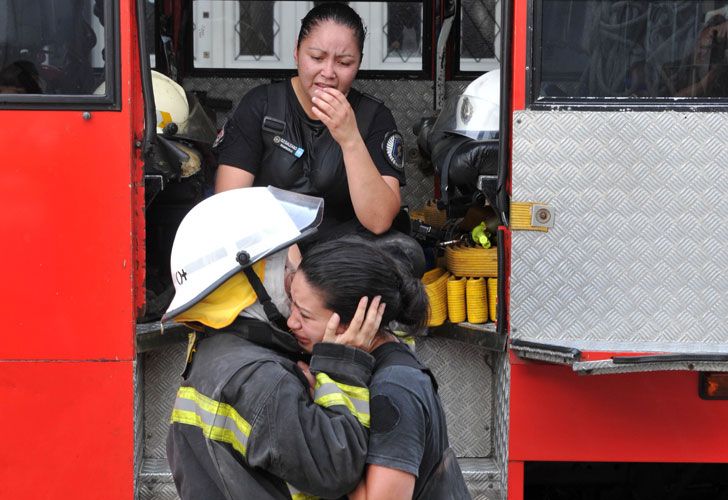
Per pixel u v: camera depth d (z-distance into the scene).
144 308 3.17
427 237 3.97
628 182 3.12
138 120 3.12
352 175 3.44
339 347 2.08
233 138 3.63
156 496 3.30
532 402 3.28
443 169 3.58
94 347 3.12
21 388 3.11
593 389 3.27
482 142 3.53
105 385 3.12
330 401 2.03
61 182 3.06
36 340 3.10
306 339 2.17
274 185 3.66
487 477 3.46
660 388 3.27
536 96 3.13
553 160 3.12
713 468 4.18
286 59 6.81
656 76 3.14
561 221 3.14
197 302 2.10
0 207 3.06
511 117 3.18
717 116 3.10
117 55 3.04
